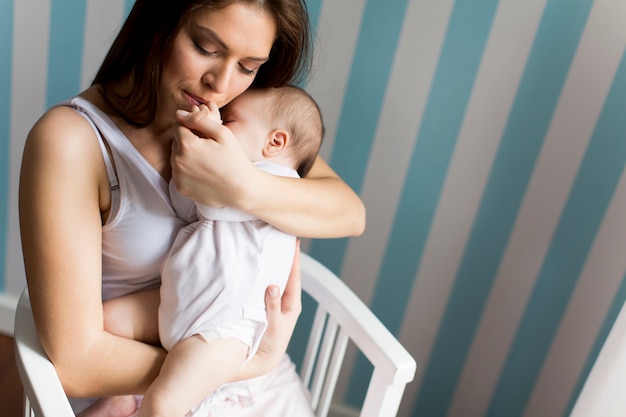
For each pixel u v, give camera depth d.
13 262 1.83
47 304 0.85
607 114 1.37
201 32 0.81
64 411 0.80
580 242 1.47
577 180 1.43
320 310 1.22
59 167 0.84
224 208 0.90
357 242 1.59
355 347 1.71
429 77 1.42
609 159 1.40
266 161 1.02
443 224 1.53
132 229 0.92
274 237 0.96
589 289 1.50
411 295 1.62
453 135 1.45
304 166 1.09
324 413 1.21
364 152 1.51
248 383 1.07
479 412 1.70
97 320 0.88
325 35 1.42
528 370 1.62
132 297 0.95
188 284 0.90
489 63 1.38
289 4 0.84
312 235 1.00
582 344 1.55
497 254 1.53
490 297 1.57
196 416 0.98
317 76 1.46
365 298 1.65
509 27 1.35
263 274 0.95
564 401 1.62
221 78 0.84
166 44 0.84
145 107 0.90
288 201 0.92
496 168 1.46
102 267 0.97
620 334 1.21
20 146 1.68
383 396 1.06
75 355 0.87
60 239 0.84
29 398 0.84
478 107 1.42
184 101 0.88
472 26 1.36
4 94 1.62
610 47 1.32
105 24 1.51
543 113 1.40
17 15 1.53
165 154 0.93
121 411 0.98
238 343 0.91
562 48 1.34
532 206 1.47
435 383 1.70
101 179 0.89
